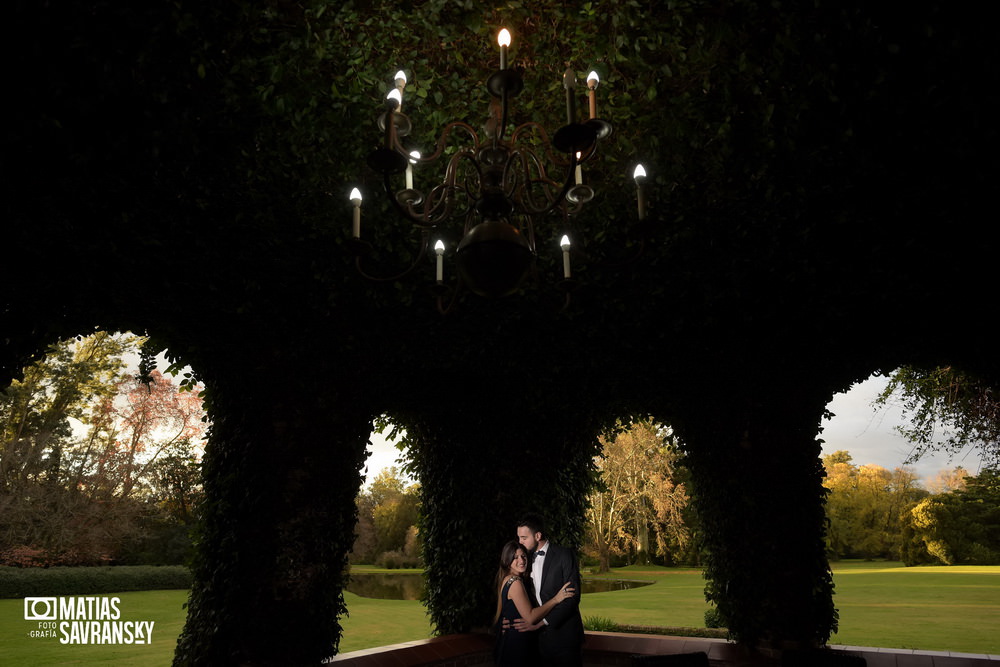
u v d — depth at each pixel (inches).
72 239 159.3
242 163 155.5
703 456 274.7
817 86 140.0
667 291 225.9
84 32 117.3
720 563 264.7
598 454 318.3
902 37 125.0
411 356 256.1
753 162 163.2
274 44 134.1
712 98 151.2
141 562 981.8
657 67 147.3
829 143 153.3
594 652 278.4
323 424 230.4
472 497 296.7
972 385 308.7
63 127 131.3
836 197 173.8
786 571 253.3
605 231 195.9
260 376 226.5
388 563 1620.3
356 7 136.4
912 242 188.4
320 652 217.5
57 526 818.8
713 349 261.7
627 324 246.5
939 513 1656.0
